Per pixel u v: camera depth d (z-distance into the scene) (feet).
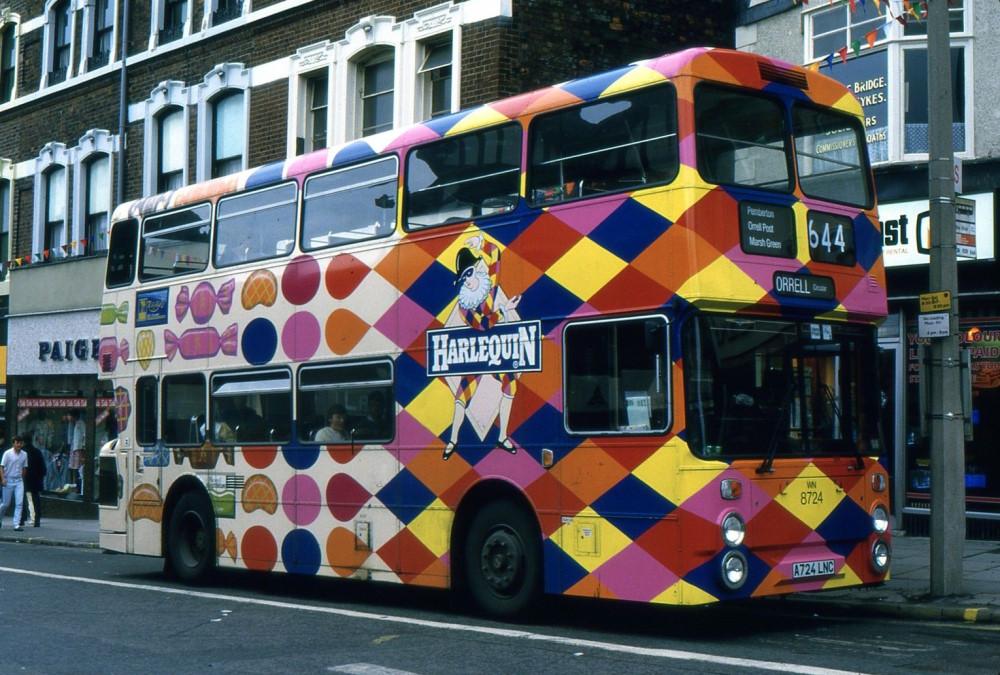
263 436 45.44
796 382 33.81
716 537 31.35
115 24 95.61
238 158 81.82
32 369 100.94
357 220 42.16
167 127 89.30
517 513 35.83
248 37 80.38
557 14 64.08
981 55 53.21
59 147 101.24
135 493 51.98
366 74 71.97
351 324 41.83
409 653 31.19
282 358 44.70
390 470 39.99
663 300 31.94
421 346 39.14
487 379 36.76
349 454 41.55
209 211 49.16
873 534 35.27
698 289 31.45
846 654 30.19
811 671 27.58
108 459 53.62
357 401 41.47
